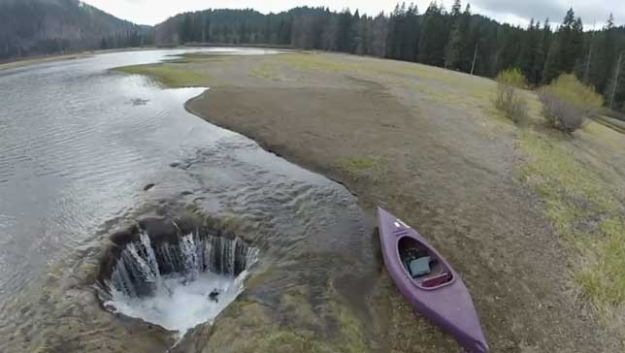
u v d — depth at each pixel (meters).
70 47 152.25
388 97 38.03
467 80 55.59
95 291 13.53
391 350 12.09
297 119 29.91
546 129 33.06
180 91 38.34
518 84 43.75
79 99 36.72
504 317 13.53
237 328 12.16
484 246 16.73
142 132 27.59
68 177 21.06
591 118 37.31
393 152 24.73
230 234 16.78
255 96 35.72
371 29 110.81
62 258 14.79
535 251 16.70
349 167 22.72
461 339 12.23
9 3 166.00
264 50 99.88
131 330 12.19
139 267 15.91
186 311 14.48
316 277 14.52
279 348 11.59
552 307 14.03
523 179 22.50
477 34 84.94
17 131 28.03
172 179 20.83
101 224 16.78
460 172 22.70
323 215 18.31
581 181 23.66
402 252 15.64
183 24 134.00
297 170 22.48
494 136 28.80
